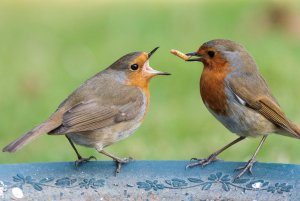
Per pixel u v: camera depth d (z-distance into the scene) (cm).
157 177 734
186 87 1559
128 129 823
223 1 2500
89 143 798
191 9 2403
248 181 723
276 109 816
